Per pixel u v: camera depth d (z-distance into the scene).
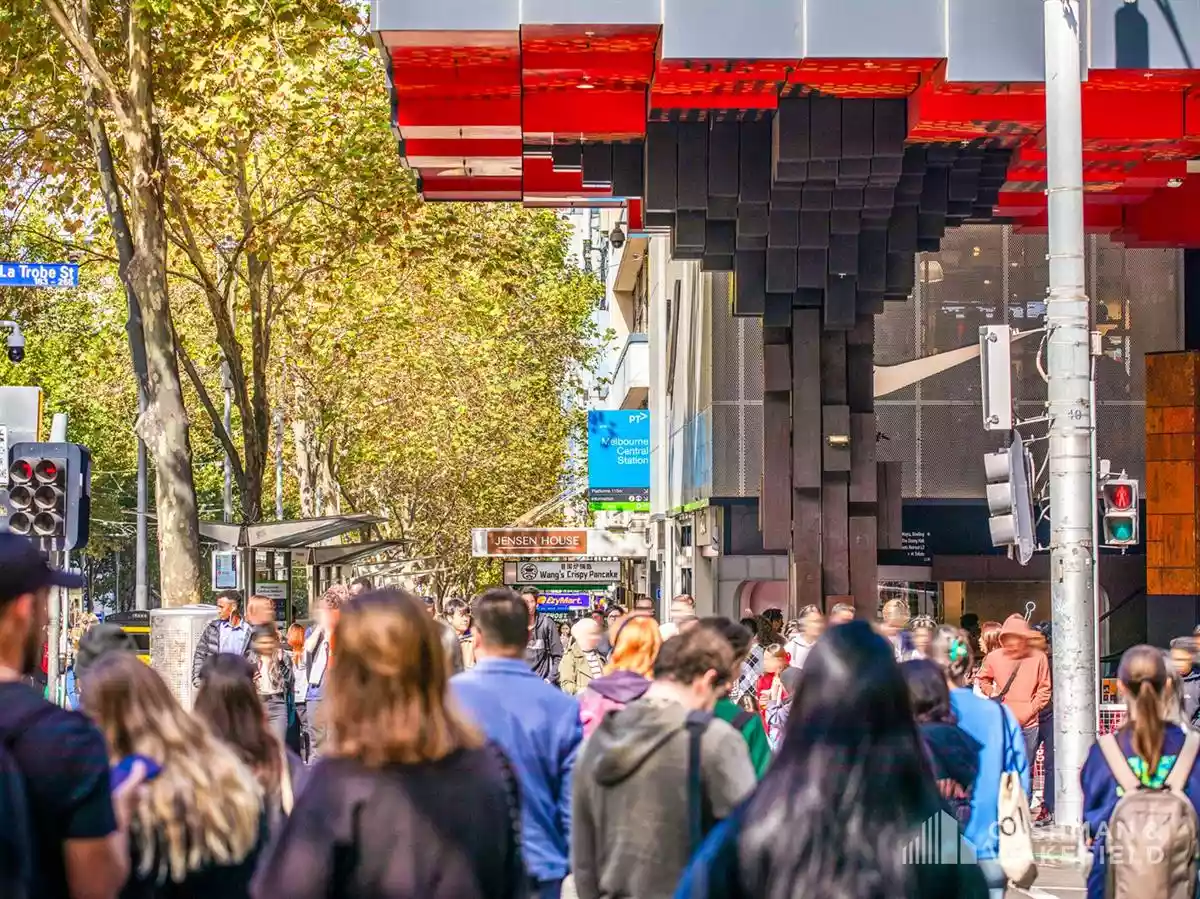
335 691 5.89
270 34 34.91
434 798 5.77
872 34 24.56
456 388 73.69
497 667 9.58
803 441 29.38
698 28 24.52
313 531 39.69
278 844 5.75
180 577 33.25
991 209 30.69
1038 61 24.70
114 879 6.51
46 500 23.12
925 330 44.81
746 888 5.08
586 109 27.67
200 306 60.47
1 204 41.09
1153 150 27.89
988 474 21.20
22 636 6.65
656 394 68.00
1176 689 10.62
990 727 10.62
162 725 7.63
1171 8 24.75
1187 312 43.94
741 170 27.84
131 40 34.16
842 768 5.10
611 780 8.36
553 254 79.44
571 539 70.75
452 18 24.62
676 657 9.20
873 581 29.56
